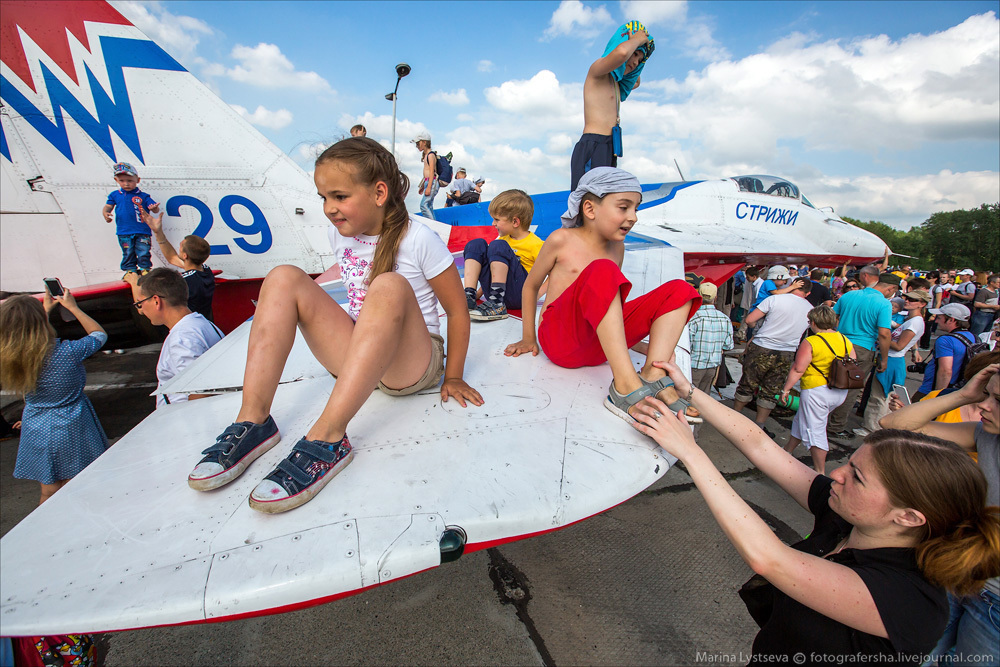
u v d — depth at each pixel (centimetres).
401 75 583
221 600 91
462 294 161
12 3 360
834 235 725
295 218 456
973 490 87
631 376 145
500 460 130
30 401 235
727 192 664
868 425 405
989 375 152
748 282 972
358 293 165
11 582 93
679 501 293
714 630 196
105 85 389
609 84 315
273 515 108
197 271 360
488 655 184
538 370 188
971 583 89
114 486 122
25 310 220
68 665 152
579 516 117
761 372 394
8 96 368
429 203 712
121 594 91
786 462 137
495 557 241
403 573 99
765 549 97
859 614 91
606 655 184
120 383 556
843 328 409
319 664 181
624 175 168
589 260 185
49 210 385
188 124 416
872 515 98
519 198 299
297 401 164
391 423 145
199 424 156
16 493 312
